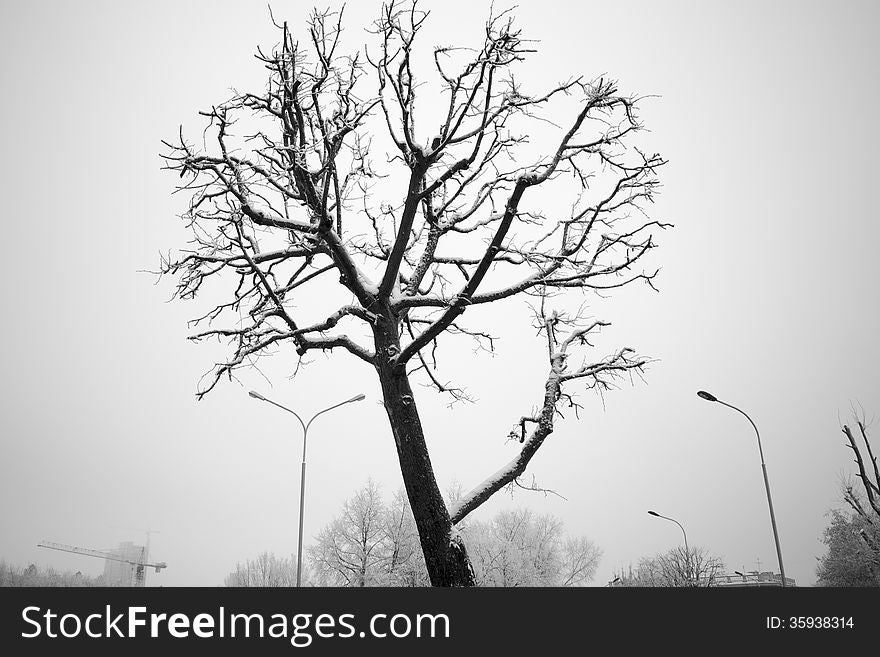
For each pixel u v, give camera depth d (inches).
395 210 434.9
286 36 352.8
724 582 2169.0
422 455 338.6
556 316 398.9
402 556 1446.9
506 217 320.5
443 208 388.5
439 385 411.5
